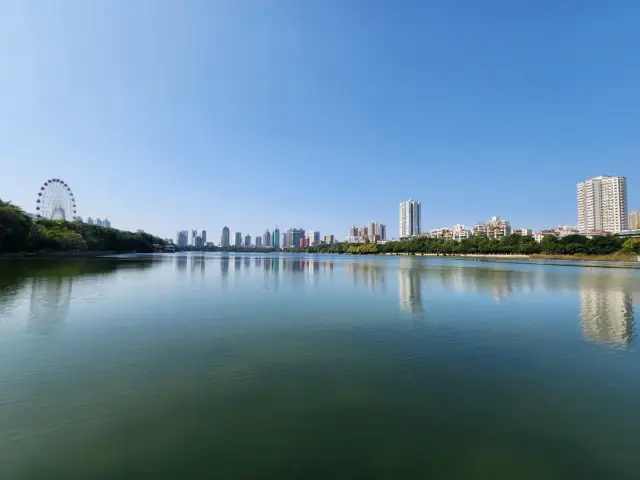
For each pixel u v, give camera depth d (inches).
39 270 2281.0
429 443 364.2
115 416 410.0
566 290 1565.0
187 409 428.8
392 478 311.0
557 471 323.9
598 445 363.9
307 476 312.5
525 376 543.5
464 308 1111.6
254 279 2086.6
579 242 5856.3
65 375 530.0
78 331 788.6
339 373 548.7
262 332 794.8
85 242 5137.8
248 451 347.9
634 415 424.2
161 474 313.4
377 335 776.3
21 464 323.9
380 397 467.5
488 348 684.7
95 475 311.4
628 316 997.8
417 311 1058.7
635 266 3469.5
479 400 461.4
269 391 481.7
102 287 1552.7
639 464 334.3
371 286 1723.7
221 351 653.3
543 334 792.9
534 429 393.4
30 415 410.3
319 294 1422.2
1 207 3435.0
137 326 840.9
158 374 538.3
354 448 354.6
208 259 5703.7
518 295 1409.9
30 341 705.6
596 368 579.5
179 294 1391.5
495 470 324.2
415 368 573.9
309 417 414.0
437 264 4128.9
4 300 1163.3
